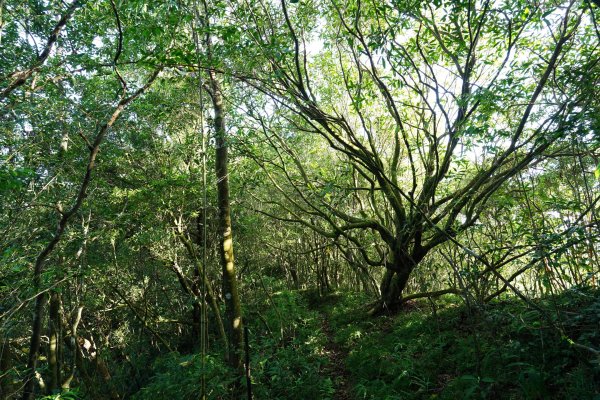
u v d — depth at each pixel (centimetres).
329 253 1659
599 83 447
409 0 594
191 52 587
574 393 428
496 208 669
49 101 616
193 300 1134
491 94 461
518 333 565
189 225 1164
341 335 984
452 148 744
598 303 459
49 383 866
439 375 629
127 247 1020
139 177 980
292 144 963
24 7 550
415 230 830
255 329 1098
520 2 576
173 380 732
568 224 518
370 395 640
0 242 568
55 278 675
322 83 1034
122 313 1315
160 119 911
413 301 1052
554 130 464
